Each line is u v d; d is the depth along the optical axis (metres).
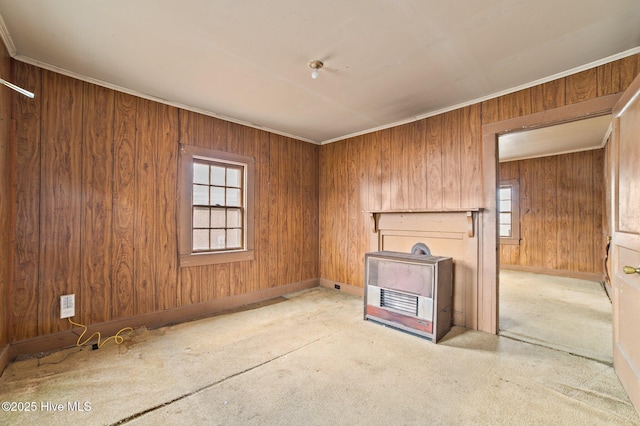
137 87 2.84
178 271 3.26
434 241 3.37
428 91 2.89
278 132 4.23
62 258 2.54
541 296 4.35
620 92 2.25
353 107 3.31
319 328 3.03
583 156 5.55
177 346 2.59
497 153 2.97
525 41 2.09
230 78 2.64
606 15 1.81
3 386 1.95
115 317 2.84
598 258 5.39
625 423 1.66
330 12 1.79
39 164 2.43
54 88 2.49
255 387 1.99
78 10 1.77
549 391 1.96
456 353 2.49
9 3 1.71
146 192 3.03
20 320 2.35
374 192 4.05
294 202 4.47
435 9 1.76
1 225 2.12
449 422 1.67
